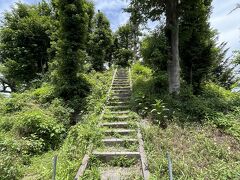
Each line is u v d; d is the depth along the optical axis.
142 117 8.50
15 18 21.11
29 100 11.65
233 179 4.43
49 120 7.86
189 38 12.21
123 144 6.45
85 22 13.29
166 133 6.71
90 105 10.50
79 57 12.84
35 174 5.24
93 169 5.07
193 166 4.92
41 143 6.81
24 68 19.97
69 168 4.88
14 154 5.83
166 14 11.34
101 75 17.33
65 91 12.18
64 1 12.98
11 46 20.31
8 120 8.19
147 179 4.46
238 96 9.76
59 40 12.85
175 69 10.88
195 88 12.35
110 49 30.69
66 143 6.52
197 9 11.73
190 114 8.24
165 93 10.77
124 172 5.17
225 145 5.89
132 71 18.31
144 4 11.58
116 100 11.02
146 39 11.68
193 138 6.39
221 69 21.61
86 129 6.99
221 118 7.48
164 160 5.02
